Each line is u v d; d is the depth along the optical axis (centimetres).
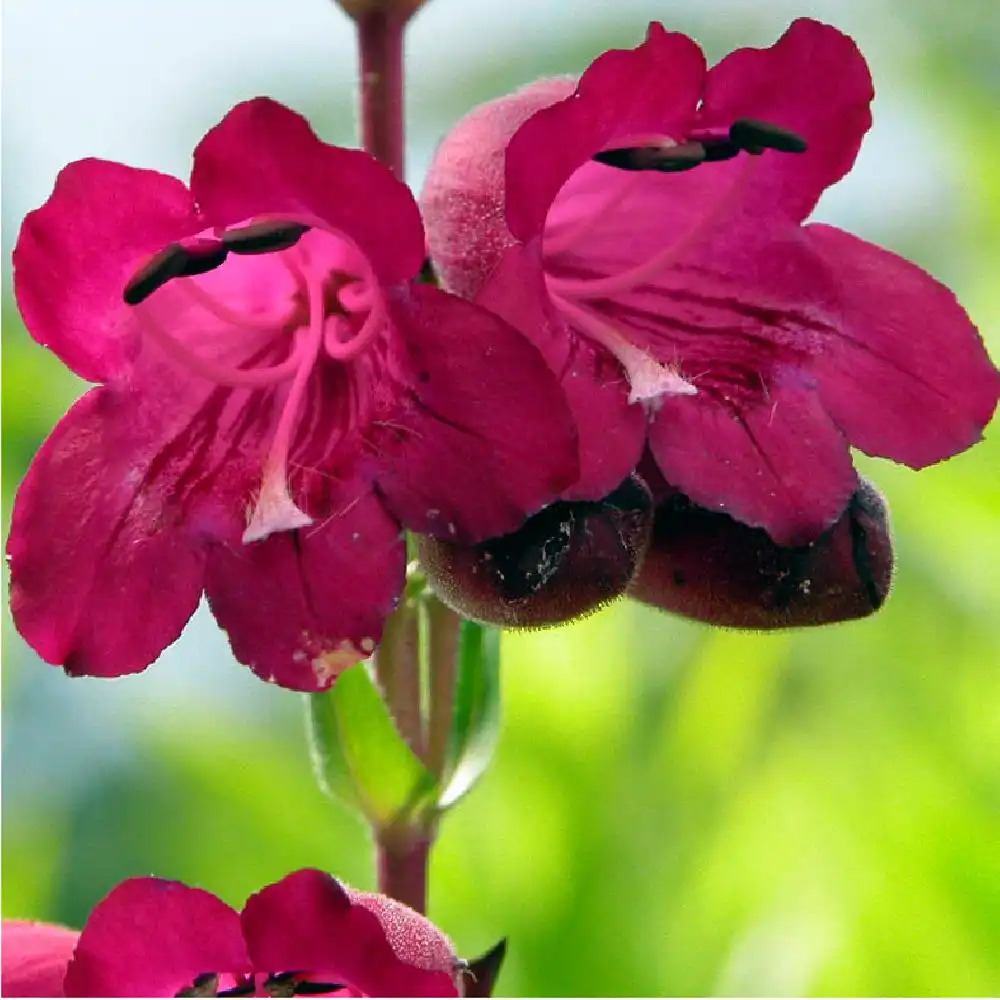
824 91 25
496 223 25
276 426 25
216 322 26
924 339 26
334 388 25
